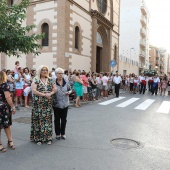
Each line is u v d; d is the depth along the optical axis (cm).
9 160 459
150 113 1041
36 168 425
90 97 1423
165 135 677
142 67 5119
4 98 503
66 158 477
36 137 560
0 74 501
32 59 1780
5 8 963
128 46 5066
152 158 491
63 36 1641
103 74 1756
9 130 524
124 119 889
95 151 523
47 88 554
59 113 602
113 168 433
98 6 2264
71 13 1727
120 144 580
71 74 1433
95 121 837
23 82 1064
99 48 2502
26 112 952
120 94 1944
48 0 1691
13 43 959
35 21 1767
